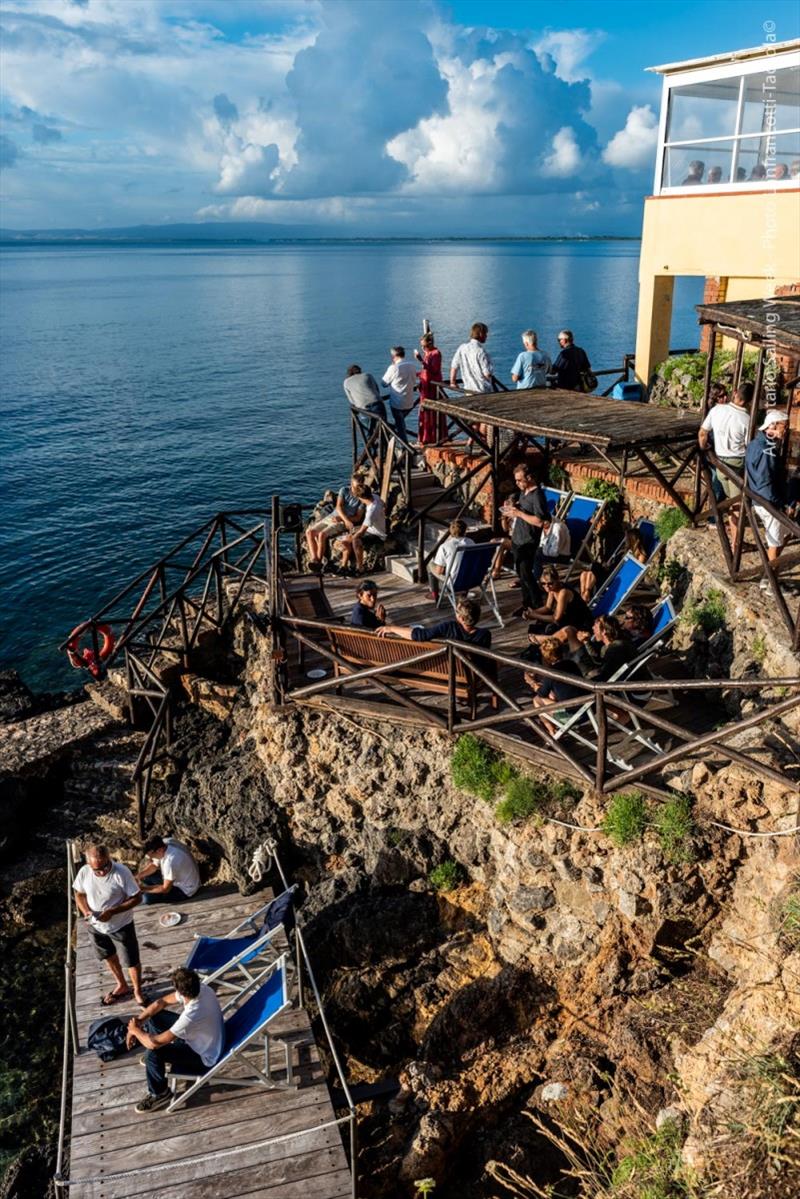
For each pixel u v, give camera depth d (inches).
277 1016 361.4
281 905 402.3
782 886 301.4
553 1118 323.0
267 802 494.0
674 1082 294.0
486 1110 336.8
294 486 1560.0
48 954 518.6
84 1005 399.2
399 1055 392.5
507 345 2923.2
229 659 639.8
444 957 410.3
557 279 7140.8
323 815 476.1
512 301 4808.1
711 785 337.7
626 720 386.9
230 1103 342.3
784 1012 254.1
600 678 377.7
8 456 1776.6
